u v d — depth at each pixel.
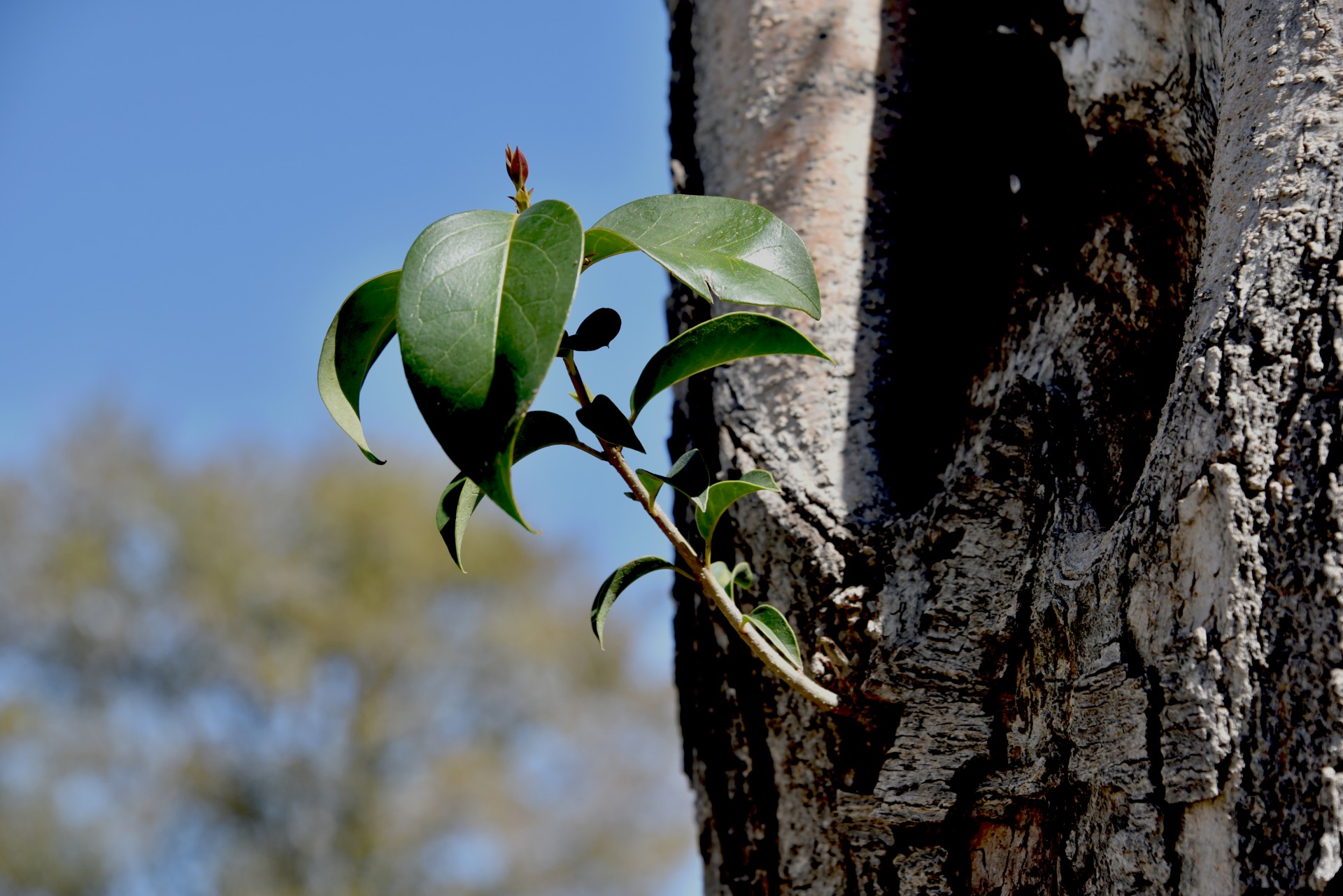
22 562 13.02
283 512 13.62
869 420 1.11
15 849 11.57
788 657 1.04
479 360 0.95
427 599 13.59
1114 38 1.10
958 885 1.04
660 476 1.03
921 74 1.16
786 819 1.08
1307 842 0.94
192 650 13.07
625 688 13.68
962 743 1.04
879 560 1.07
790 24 1.17
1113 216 1.08
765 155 1.16
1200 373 0.98
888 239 1.14
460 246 0.96
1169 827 0.97
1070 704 1.01
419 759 13.14
